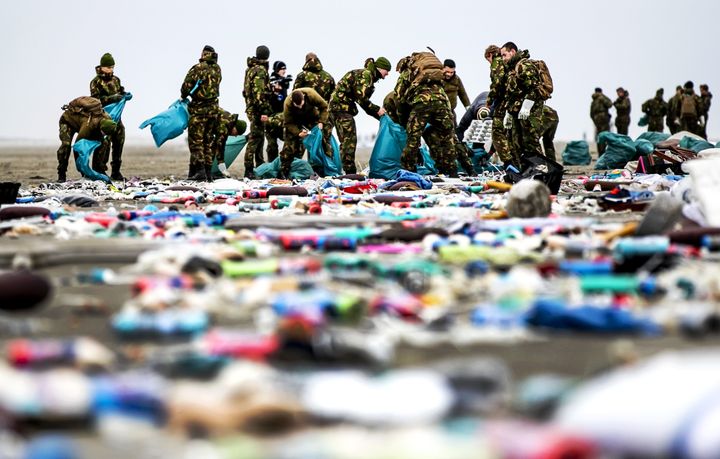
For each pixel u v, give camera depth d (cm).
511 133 6612
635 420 1007
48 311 1853
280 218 3444
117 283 2183
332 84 7281
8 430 1132
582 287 1914
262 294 1872
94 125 6888
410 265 2041
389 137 6600
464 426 1098
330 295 1791
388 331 1650
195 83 6838
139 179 7562
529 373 1404
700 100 12444
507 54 6644
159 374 1363
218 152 7188
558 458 963
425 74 6406
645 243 2214
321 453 1001
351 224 3303
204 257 2184
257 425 1124
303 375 1317
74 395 1198
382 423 1165
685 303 1836
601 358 1482
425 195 4609
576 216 3641
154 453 1093
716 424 974
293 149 6744
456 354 1512
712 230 2514
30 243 2661
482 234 2677
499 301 1819
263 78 7262
